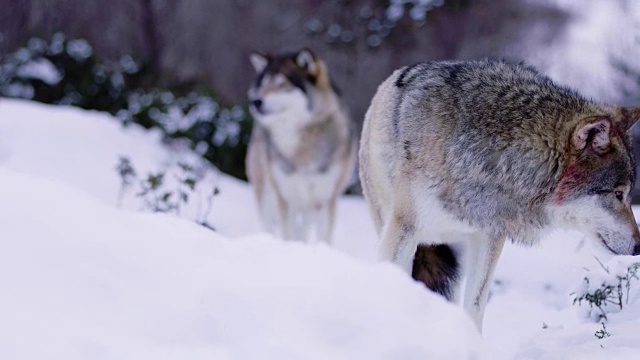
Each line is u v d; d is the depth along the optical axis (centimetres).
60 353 443
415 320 532
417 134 810
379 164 868
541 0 3347
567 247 1100
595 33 3019
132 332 476
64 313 472
